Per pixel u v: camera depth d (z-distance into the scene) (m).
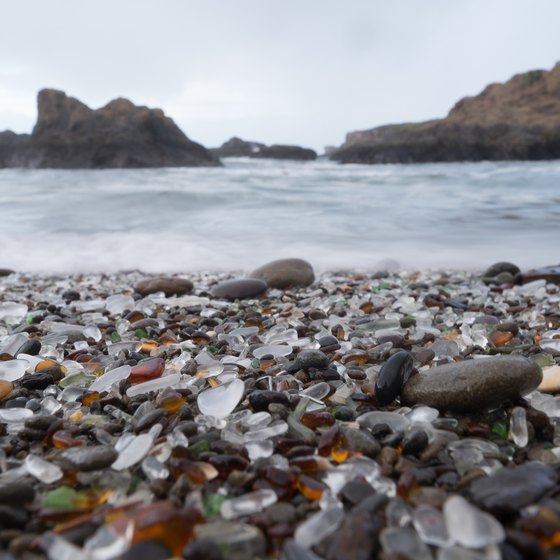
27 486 0.17
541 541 0.15
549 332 0.36
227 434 0.21
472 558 0.14
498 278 0.63
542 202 1.41
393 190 1.87
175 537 0.14
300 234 1.00
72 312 0.46
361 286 0.58
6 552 0.15
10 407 0.25
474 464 0.19
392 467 0.19
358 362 0.31
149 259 0.81
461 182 2.14
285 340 0.34
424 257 0.82
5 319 0.42
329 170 4.23
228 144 13.58
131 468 0.19
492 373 0.23
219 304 0.48
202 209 1.36
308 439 0.21
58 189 1.91
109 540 0.14
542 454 0.20
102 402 0.25
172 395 0.24
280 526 0.16
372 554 0.14
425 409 0.23
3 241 0.94
